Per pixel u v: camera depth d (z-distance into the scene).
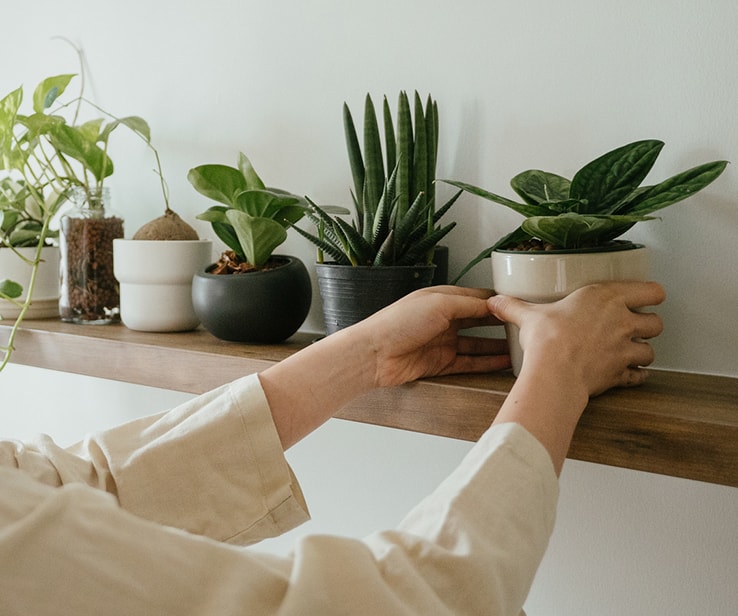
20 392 1.49
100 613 0.35
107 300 1.14
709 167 0.66
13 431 1.52
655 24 0.78
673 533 0.82
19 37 1.36
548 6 0.83
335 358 0.68
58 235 1.22
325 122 1.01
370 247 0.81
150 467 0.61
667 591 0.83
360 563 0.40
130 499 0.61
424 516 0.47
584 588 0.88
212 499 0.62
